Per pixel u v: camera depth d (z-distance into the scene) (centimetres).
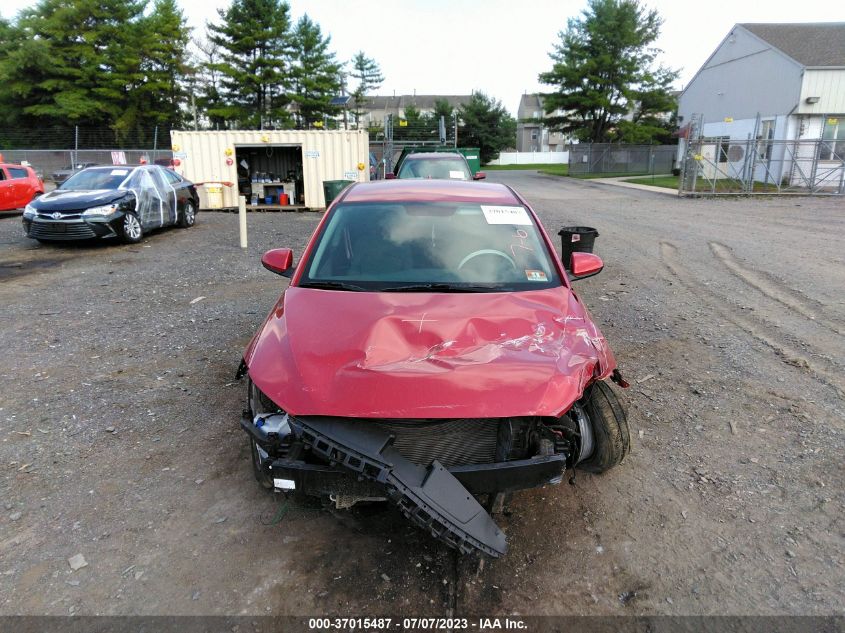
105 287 840
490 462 291
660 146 4216
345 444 266
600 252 1101
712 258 1036
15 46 4556
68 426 428
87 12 4606
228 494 351
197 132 1875
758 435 422
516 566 297
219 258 1056
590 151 4209
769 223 1471
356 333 308
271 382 288
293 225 1528
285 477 281
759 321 678
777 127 2595
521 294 354
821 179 2266
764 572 293
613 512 338
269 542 311
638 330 648
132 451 396
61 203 1120
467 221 417
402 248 392
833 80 2438
